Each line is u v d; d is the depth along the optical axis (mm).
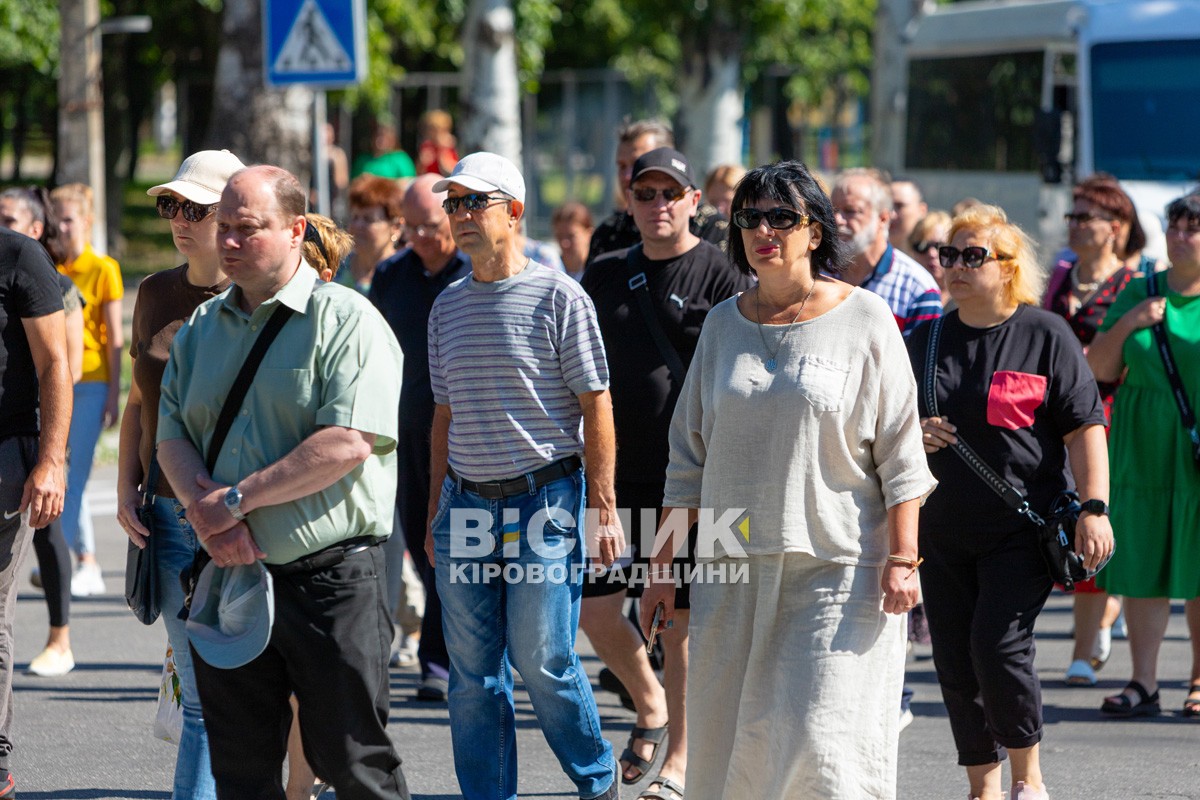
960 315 17641
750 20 95438
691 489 14812
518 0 87500
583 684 16703
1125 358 22656
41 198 23109
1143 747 20875
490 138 58531
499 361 16391
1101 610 24297
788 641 13852
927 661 26391
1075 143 50281
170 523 15586
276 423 13500
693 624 14352
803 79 118125
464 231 16406
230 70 54875
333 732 13609
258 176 13500
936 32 66625
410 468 22719
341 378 13344
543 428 16453
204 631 13406
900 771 19812
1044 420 17203
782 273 14023
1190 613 22562
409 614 25266
